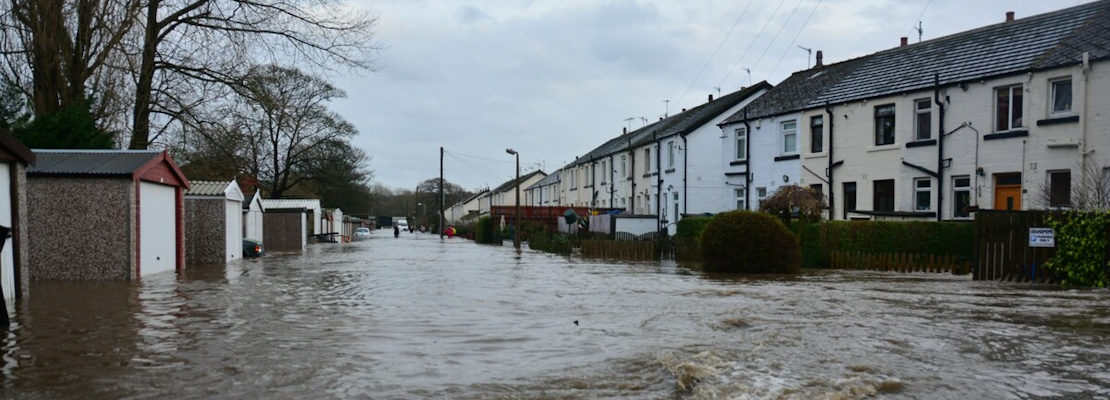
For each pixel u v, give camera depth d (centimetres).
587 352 759
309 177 5488
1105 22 2103
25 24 2142
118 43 2203
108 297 1295
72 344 807
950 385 609
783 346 775
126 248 1677
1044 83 2064
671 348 770
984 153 2214
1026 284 1534
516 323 972
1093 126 1944
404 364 702
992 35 2453
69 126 2047
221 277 1789
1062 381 625
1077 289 1418
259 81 2595
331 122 5394
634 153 4362
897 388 600
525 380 635
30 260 1653
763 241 1961
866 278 1750
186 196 2483
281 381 631
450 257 3002
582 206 5338
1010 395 581
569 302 1221
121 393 591
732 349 759
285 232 4125
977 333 860
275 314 1066
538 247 3916
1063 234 1501
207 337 855
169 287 1502
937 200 2339
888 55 2861
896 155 2478
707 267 2044
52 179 1662
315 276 1847
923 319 980
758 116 3088
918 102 2436
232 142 2744
